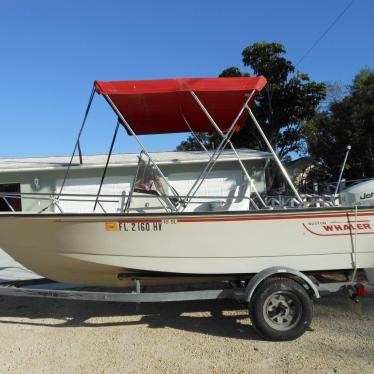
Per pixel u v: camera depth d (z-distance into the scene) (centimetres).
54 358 426
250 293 455
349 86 2386
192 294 482
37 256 504
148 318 543
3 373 394
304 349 432
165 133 719
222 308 576
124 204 593
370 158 2209
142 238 476
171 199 566
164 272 487
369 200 523
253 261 480
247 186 586
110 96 537
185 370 393
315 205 546
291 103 2291
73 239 482
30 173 1471
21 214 474
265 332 451
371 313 539
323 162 2370
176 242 476
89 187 1476
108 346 454
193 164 1484
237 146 2419
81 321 537
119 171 1477
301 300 453
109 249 481
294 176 2408
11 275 769
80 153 628
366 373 377
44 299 639
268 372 384
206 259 480
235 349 438
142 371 393
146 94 526
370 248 485
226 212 468
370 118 2203
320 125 2330
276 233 476
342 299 595
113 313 566
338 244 482
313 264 482
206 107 599
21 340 477
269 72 2211
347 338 458
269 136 2342
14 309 593
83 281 532
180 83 496
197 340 465
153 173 559
